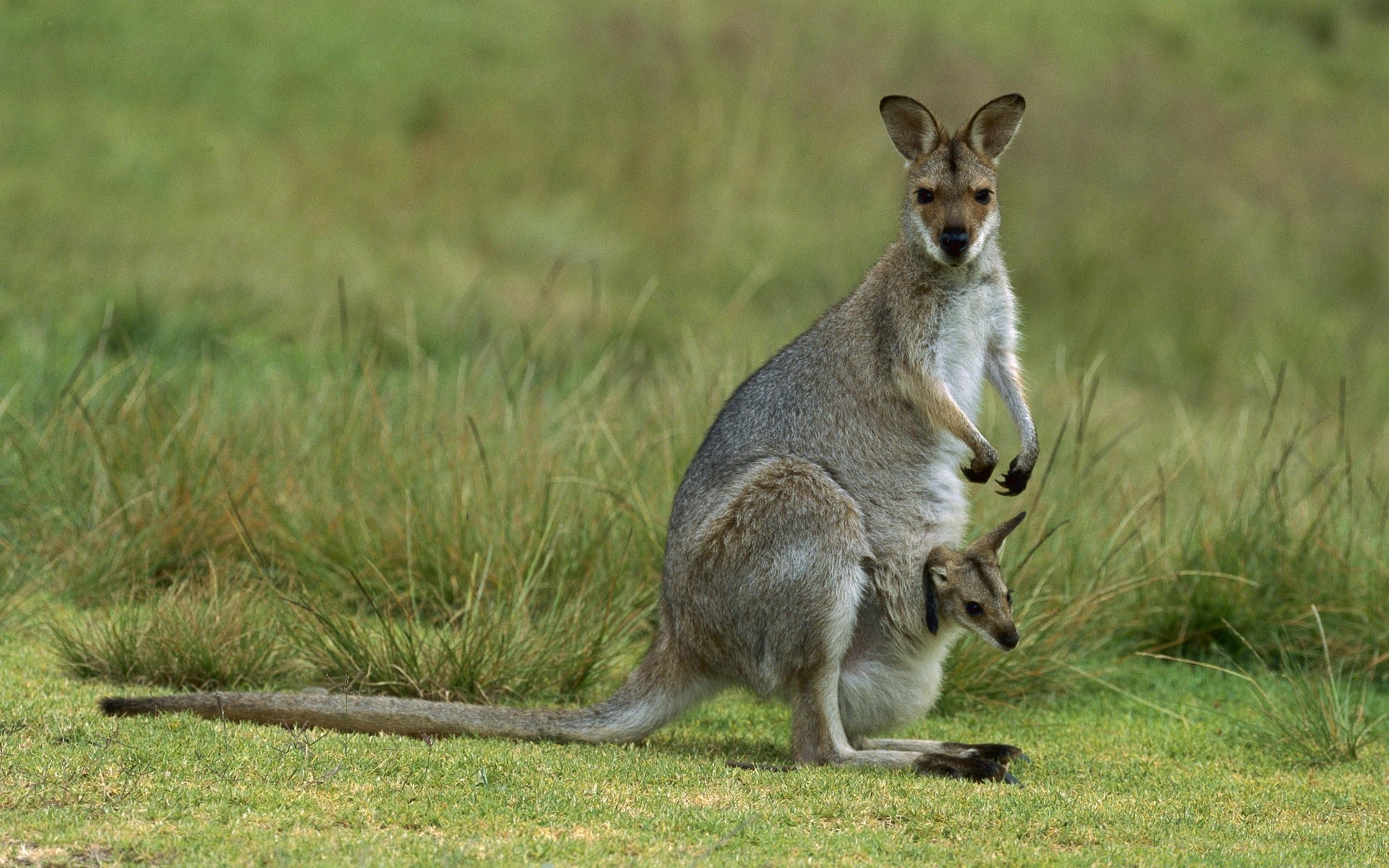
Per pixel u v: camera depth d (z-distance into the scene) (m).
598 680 9.41
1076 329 21.80
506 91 26.62
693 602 7.88
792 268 22.89
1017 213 23.78
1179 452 14.06
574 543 10.77
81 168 22.83
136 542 10.74
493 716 7.78
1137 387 20.12
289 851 5.45
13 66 25.00
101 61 25.73
